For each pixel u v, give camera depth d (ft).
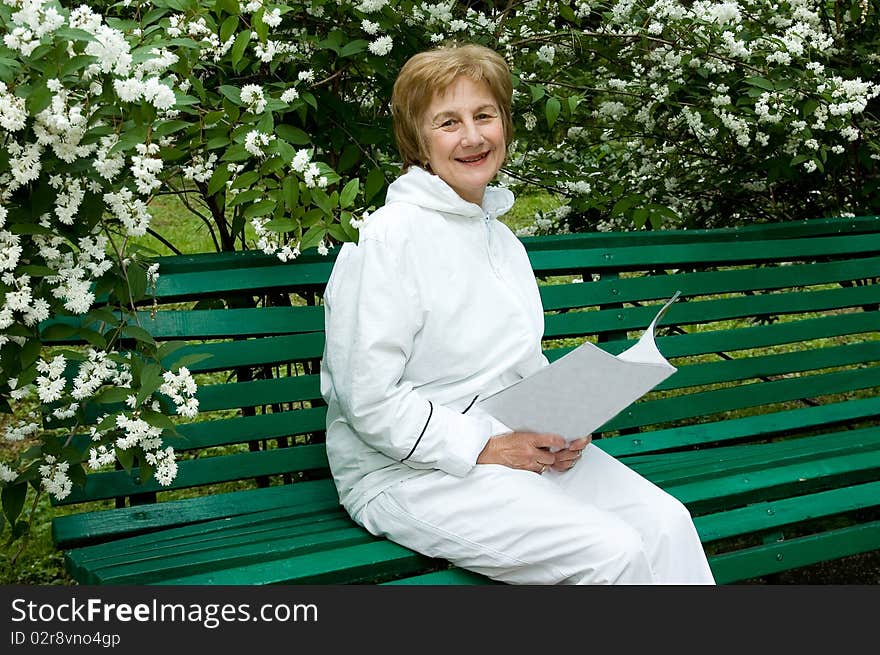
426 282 7.53
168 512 8.51
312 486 9.24
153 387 7.02
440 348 7.62
